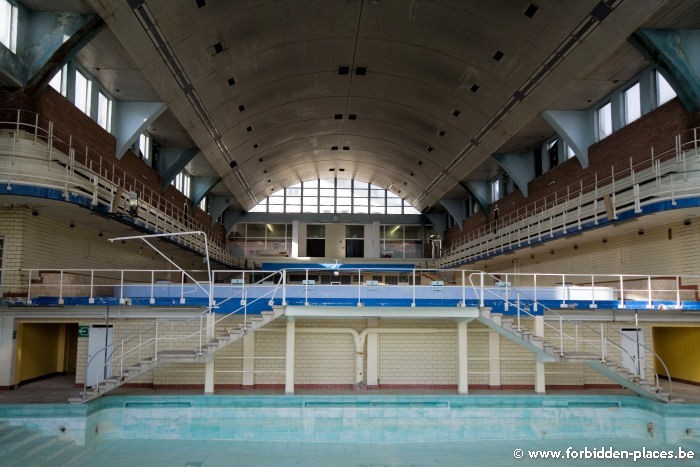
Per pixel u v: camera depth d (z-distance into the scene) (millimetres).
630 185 22562
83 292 23734
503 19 22406
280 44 26250
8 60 17328
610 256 27250
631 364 22047
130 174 27578
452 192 47594
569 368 21844
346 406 18594
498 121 30328
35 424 16422
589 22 20000
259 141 39656
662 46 19141
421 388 21469
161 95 24781
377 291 20422
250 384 21000
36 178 18266
